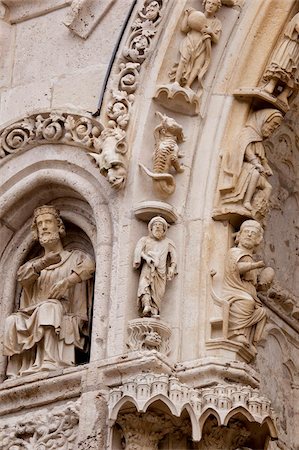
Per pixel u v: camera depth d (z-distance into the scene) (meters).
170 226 11.37
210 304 11.01
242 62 11.84
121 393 10.45
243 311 10.97
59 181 11.84
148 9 12.00
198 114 11.70
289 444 12.21
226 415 10.32
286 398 12.41
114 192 11.51
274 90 11.88
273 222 12.80
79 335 11.45
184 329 10.95
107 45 12.29
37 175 11.94
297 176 13.12
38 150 12.01
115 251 11.30
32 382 11.12
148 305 10.93
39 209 11.87
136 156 11.52
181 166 11.52
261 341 12.29
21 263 12.04
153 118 11.66
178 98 11.65
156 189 11.40
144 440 10.45
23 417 11.09
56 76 12.37
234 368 10.68
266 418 10.45
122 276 11.14
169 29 11.86
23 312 11.61
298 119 12.95
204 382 10.64
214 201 11.38
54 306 11.44
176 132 11.56
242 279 11.15
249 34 11.91
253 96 11.74
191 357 10.84
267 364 12.27
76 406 10.82
